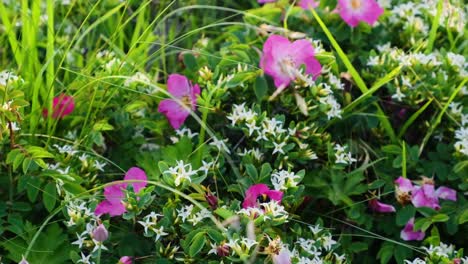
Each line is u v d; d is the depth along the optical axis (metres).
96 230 0.87
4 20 0.98
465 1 1.12
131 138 0.96
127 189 0.87
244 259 0.83
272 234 0.86
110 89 0.96
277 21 1.02
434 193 0.93
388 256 0.93
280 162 0.92
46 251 0.88
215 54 1.00
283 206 0.88
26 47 0.97
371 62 0.99
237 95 0.95
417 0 1.08
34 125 0.93
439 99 0.97
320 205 0.95
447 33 1.04
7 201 0.91
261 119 0.92
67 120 0.95
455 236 0.95
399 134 0.98
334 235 0.93
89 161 0.92
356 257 0.95
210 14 1.12
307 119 0.95
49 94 0.93
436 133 0.98
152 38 1.03
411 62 0.98
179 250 0.89
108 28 1.09
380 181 0.94
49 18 0.96
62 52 1.03
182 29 1.11
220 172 0.92
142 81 0.91
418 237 0.93
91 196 0.88
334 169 0.94
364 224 0.95
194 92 0.96
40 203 0.92
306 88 0.95
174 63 1.07
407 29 1.03
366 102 0.97
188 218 0.87
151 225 0.87
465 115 0.97
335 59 0.97
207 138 0.96
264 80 0.94
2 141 0.89
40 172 0.90
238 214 0.86
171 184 0.87
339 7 1.02
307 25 1.02
